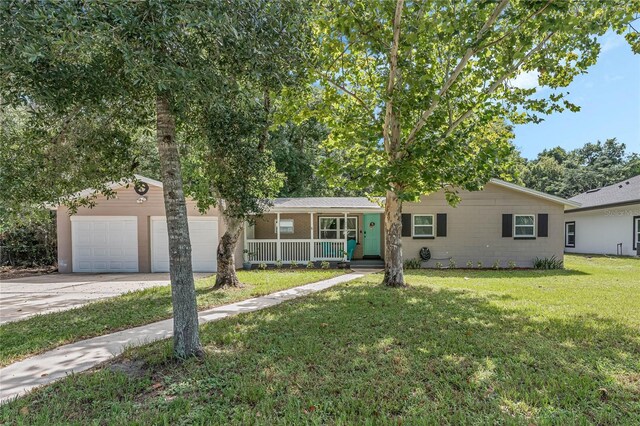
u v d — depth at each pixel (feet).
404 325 17.34
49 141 15.42
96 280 37.24
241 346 14.58
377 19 22.74
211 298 25.13
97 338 16.52
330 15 21.76
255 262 47.47
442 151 23.21
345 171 25.05
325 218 54.85
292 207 46.78
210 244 44.27
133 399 10.25
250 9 11.07
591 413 9.37
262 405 9.74
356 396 10.28
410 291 26.73
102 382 11.31
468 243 46.03
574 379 11.24
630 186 62.18
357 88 30.01
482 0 18.58
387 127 26.68
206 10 9.84
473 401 9.95
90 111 13.48
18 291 30.53
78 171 17.01
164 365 12.53
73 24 8.14
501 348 14.03
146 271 43.75
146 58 9.51
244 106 17.33
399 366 12.40
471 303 22.33
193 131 17.63
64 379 11.76
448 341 14.88
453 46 24.80
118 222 43.80
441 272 40.91
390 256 29.66
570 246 72.18
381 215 54.95
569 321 17.98
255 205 22.90
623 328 16.70
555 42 24.11
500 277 36.17
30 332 17.47
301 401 9.96
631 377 11.48
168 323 19.12
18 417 9.26
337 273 39.88
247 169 20.68
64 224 43.75
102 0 8.51
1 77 9.64
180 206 13.20
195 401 10.06
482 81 27.37
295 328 17.06
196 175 25.26
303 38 13.64
